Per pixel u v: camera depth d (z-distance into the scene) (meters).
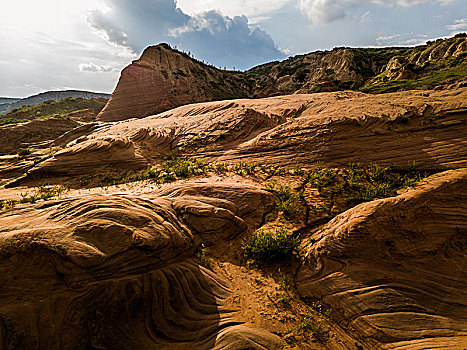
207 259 7.76
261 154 16.39
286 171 14.01
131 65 63.03
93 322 5.10
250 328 5.70
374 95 25.55
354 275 6.56
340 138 15.16
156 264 6.33
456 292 5.86
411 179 11.35
